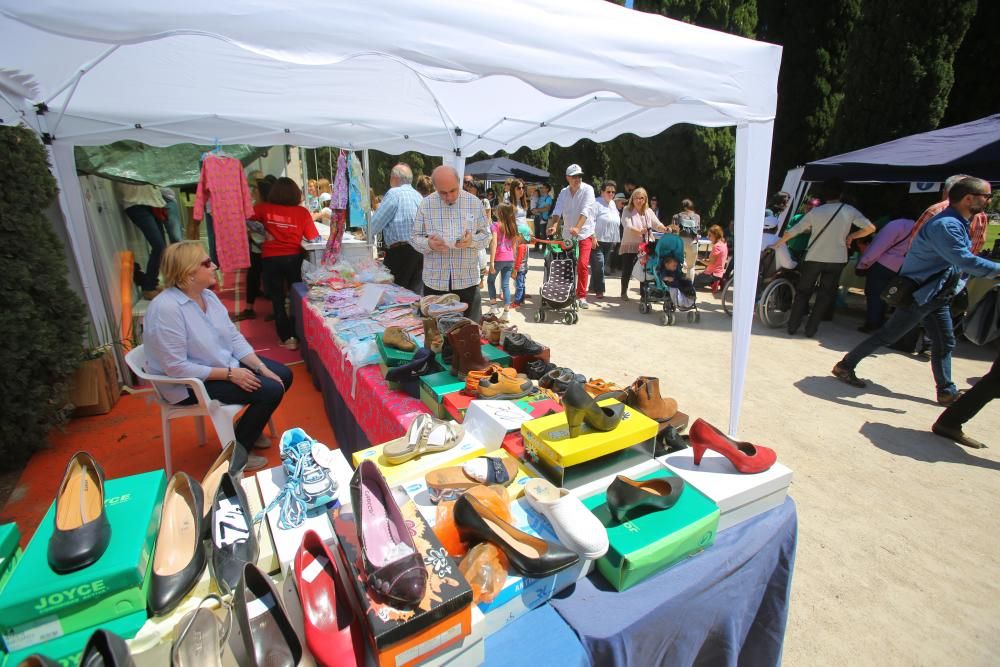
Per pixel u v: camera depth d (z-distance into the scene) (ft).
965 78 25.52
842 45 31.40
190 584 3.46
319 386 13.15
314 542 3.49
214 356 8.55
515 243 22.65
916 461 10.45
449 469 4.70
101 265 13.52
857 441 11.24
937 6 22.72
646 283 21.80
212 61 9.97
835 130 27.09
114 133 14.06
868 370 15.62
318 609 3.18
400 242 16.93
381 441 7.30
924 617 6.72
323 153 81.46
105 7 4.24
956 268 11.90
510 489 4.59
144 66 10.13
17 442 9.73
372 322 10.00
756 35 35.04
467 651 3.14
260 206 15.78
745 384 14.38
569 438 4.70
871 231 17.33
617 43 6.11
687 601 3.92
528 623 3.51
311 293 13.33
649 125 12.51
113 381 12.44
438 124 16.96
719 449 4.91
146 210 17.84
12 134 9.41
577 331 19.51
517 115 14.53
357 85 12.21
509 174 43.11
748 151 8.02
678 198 37.35
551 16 5.77
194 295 8.38
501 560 3.51
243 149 23.71
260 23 4.57
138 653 3.18
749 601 4.74
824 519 8.62
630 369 15.47
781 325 20.74
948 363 12.86
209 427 11.39
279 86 12.25
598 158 47.32
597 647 3.40
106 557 3.33
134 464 10.00
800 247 19.92
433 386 6.62
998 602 6.97
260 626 3.03
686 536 3.98
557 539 3.87
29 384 9.80
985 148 16.24
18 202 9.48
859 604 6.90
